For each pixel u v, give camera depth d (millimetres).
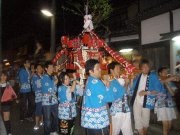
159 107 4672
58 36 15438
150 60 8336
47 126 4965
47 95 4996
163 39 7312
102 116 3242
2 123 4562
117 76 4004
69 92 4254
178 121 5270
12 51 26281
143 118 4668
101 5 8195
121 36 13008
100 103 3252
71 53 5797
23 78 7227
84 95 3449
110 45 13406
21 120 7137
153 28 8242
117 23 14555
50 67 5148
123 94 3850
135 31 12117
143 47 8773
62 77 4355
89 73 3494
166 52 7383
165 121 4613
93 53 5266
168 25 7438
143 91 4543
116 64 3959
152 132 5551
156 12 7512
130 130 4020
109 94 3330
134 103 4742
